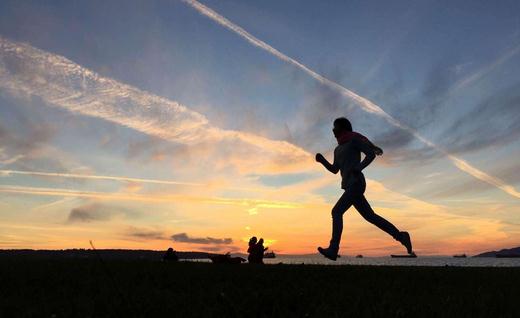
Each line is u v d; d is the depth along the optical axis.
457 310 3.62
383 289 5.18
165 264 9.75
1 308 3.75
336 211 8.02
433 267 9.76
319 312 3.45
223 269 8.30
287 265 9.93
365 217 8.20
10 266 8.35
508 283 6.27
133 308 3.44
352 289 5.04
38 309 3.66
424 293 4.84
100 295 4.42
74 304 3.81
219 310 3.55
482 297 4.39
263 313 3.52
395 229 8.15
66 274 6.78
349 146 8.09
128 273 7.14
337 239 7.95
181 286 5.46
